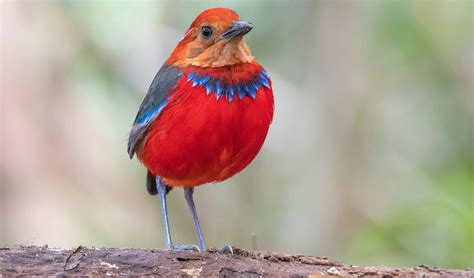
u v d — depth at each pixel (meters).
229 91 8.48
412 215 12.41
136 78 15.82
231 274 7.75
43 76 15.65
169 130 8.70
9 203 15.36
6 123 15.49
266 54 15.95
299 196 15.89
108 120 15.80
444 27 15.67
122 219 15.79
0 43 15.56
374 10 15.71
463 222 12.11
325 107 15.84
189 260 7.85
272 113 8.91
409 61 15.85
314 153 15.86
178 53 9.08
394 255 12.30
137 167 16.03
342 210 15.60
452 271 7.66
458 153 15.89
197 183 9.45
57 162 15.61
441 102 16.00
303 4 15.89
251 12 15.90
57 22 15.69
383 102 15.97
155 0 15.77
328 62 15.80
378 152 15.96
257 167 16.41
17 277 7.68
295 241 15.74
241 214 16.42
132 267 7.78
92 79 15.75
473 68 15.83
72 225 15.35
